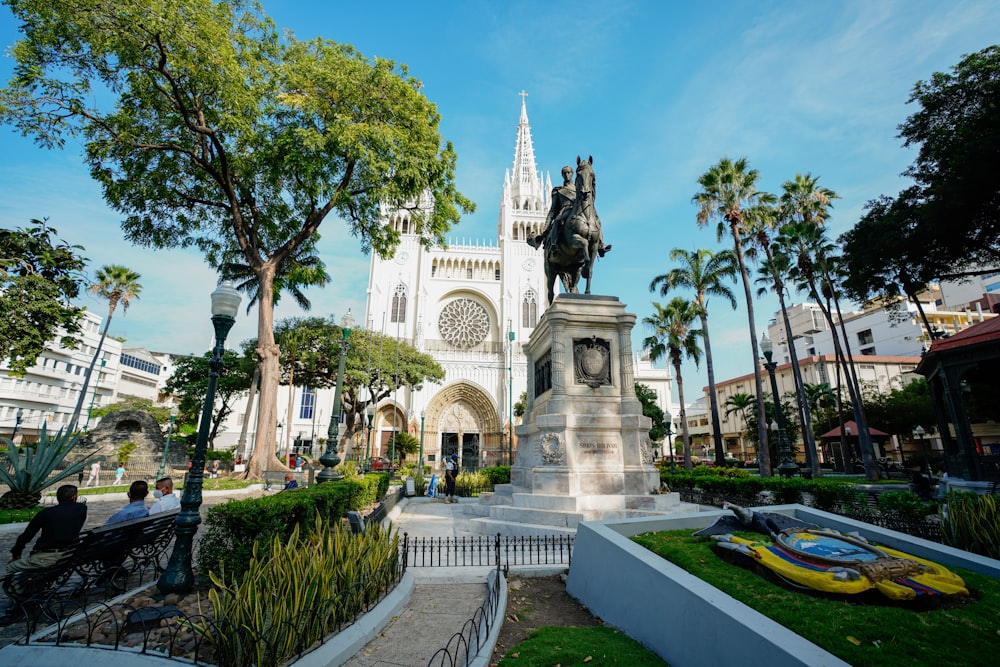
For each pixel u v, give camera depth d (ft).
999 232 57.16
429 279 203.51
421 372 151.64
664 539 19.42
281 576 14.65
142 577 22.33
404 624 17.53
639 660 13.82
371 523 24.73
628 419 35.09
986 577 16.10
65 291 69.36
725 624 12.08
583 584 19.99
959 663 10.80
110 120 63.87
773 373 49.26
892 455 149.28
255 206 78.43
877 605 13.70
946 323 188.14
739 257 93.71
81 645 13.61
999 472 48.16
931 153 58.23
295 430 191.83
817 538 16.85
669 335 130.11
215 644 12.92
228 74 58.44
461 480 68.28
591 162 43.34
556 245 42.86
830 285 107.45
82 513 19.75
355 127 64.49
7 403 161.58
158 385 266.57
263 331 76.54
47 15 52.65
